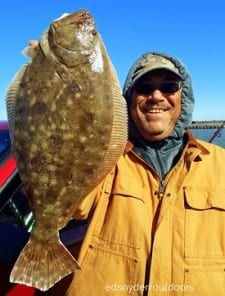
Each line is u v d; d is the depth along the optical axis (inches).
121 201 29.5
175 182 30.1
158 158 31.2
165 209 29.3
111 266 29.0
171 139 31.7
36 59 25.8
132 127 31.8
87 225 31.1
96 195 30.1
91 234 29.6
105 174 26.7
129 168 30.5
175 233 29.0
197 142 30.9
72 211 26.8
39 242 26.2
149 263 28.8
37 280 25.6
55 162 25.7
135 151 31.4
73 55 25.6
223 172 30.4
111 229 29.4
